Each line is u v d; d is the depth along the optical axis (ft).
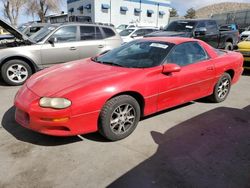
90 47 23.58
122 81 10.87
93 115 10.23
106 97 10.32
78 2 115.34
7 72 20.07
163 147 10.87
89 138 11.43
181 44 13.70
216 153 10.52
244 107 15.94
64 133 9.98
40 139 11.27
